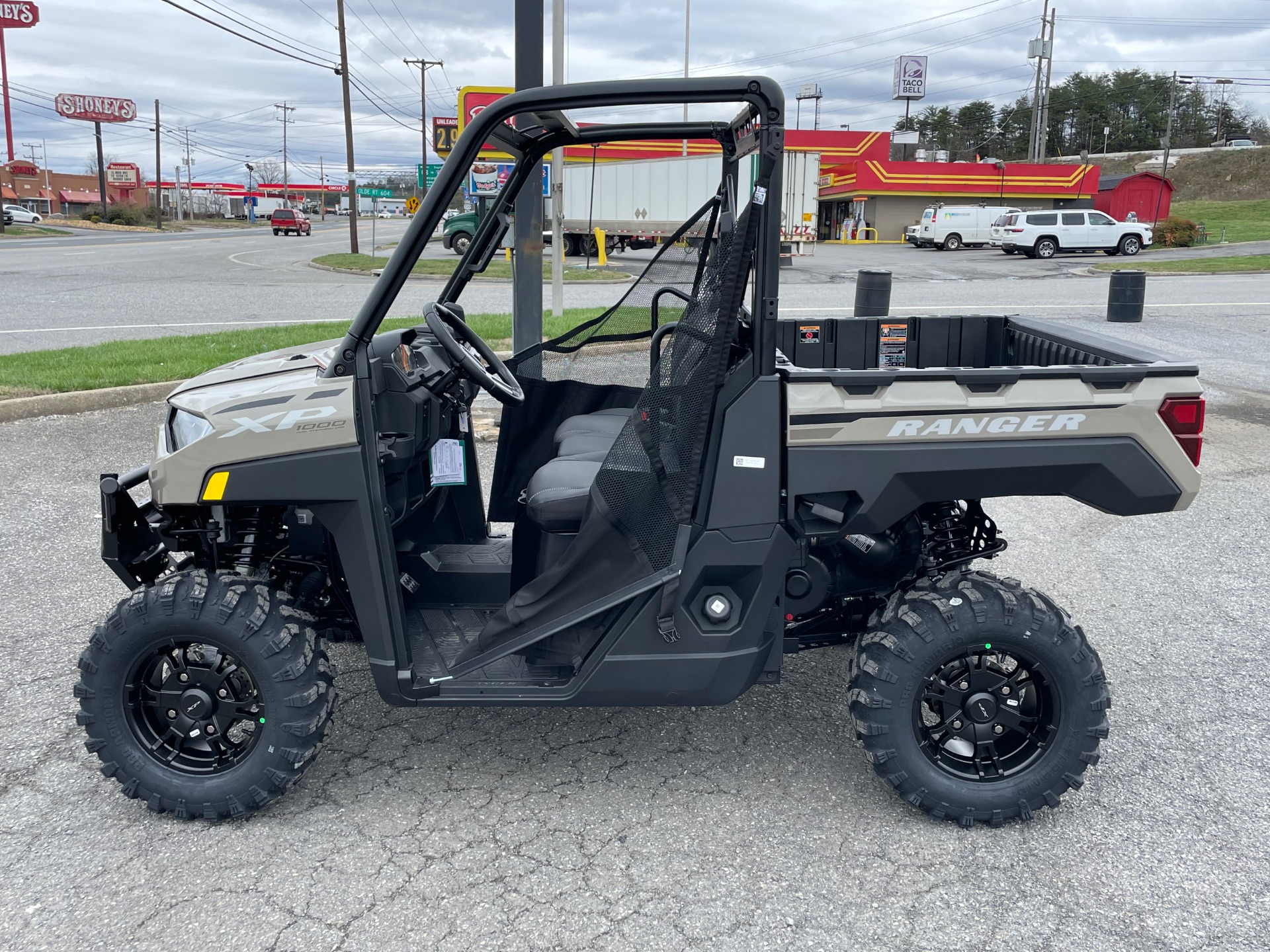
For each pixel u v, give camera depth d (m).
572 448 3.72
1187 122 109.69
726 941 2.54
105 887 2.75
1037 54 69.38
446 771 3.37
